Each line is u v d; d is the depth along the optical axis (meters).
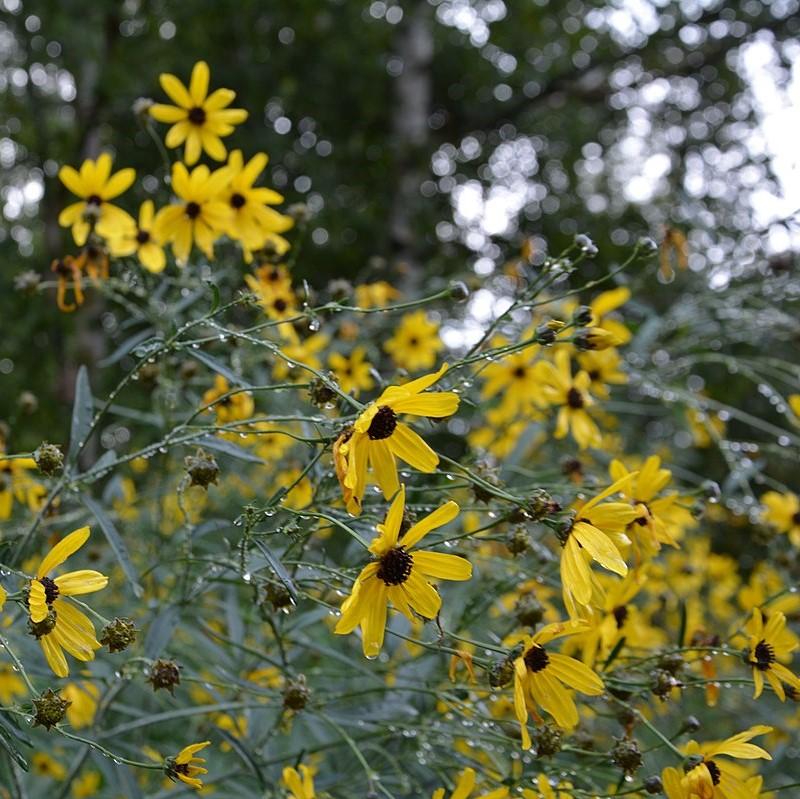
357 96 1.91
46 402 1.42
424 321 0.81
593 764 0.58
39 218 1.65
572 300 0.79
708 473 1.30
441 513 0.49
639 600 0.91
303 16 1.83
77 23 1.49
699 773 0.51
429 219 1.74
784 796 0.78
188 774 0.50
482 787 0.59
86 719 0.69
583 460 0.78
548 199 2.13
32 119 1.60
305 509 0.56
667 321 0.85
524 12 1.98
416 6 1.85
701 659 0.57
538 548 0.61
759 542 0.75
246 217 0.68
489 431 0.79
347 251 1.77
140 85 1.56
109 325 1.14
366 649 0.49
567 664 0.52
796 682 0.54
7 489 0.67
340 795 0.62
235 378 0.55
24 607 0.49
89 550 0.74
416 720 0.61
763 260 0.87
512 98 2.12
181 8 1.66
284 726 0.61
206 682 0.59
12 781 0.61
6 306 1.45
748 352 1.13
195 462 0.55
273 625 0.58
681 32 1.92
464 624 0.63
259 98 1.76
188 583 0.65
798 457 0.77
